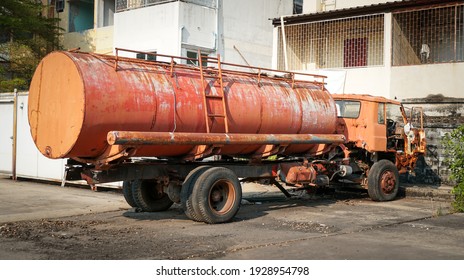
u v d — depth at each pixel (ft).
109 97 29.68
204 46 67.26
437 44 59.16
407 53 60.49
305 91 40.78
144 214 36.63
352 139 45.06
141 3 68.39
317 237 28.86
